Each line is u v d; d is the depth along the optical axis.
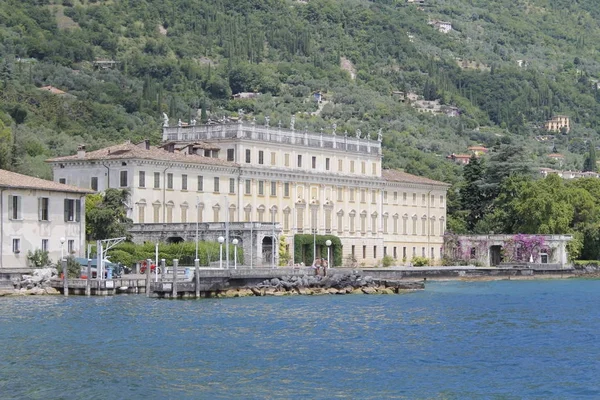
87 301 169.75
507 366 114.56
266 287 193.88
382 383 105.25
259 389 102.00
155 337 129.62
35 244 195.00
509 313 167.25
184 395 99.50
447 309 172.00
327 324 146.12
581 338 136.00
